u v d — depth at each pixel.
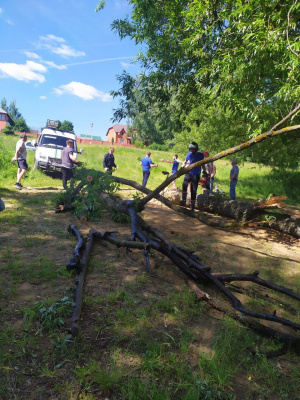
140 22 8.24
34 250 4.55
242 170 20.02
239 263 4.93
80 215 6.52
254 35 5.29
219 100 6.94
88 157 19.47
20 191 9.52
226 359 2.51
